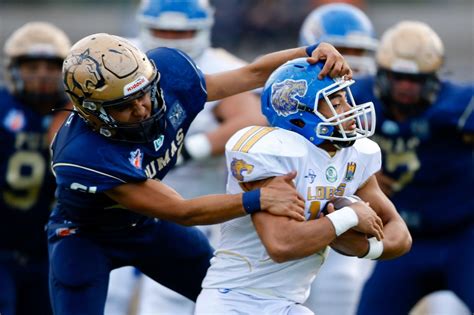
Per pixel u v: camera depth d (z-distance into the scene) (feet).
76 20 186.29
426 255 65.82
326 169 46.32
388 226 47.88
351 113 45.73
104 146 46.50
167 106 48.85
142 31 73.05
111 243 51.34
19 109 64.08
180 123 49.52
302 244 44.55
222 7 143.33
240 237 47.16
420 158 65.36
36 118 64.13
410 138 65.26
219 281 47.50
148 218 51.44
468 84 66.03
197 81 49.98
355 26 77.66
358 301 68.03
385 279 66.33
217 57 73.05
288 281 47.21
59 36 65.00
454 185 65.57
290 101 45.91
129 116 45.83
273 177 45.52
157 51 50.34
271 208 44.78
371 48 77.87
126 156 46.57
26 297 65.46
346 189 47.19
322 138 45.65
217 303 46.98
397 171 65.82
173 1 71.20
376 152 47.83
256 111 69.56
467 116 64.44
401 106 64.85
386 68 64.54
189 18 71.05
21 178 63.77
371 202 48.39
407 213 66.08
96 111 45.62
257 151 45.39
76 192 48.85
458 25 193.77
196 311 47.62
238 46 144.15
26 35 64.18
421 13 208.95
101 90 45.14
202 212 45.73
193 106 49.98
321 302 73.10
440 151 65.16
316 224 44.80
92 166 46.26
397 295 66.08
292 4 144.97
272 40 144.77
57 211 52.08
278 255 44.60
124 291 70.64
